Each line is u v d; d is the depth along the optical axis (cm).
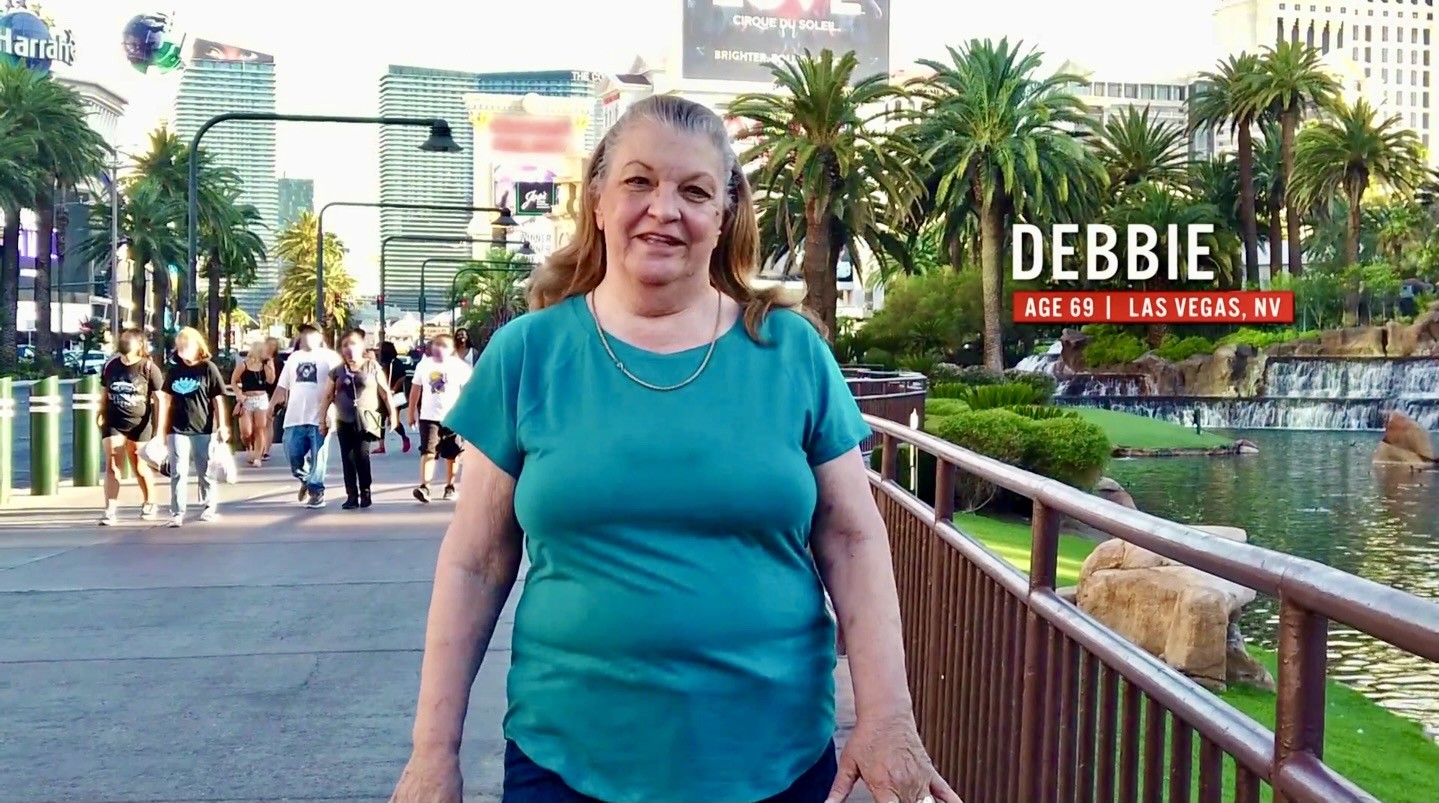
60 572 891
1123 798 243
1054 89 5200
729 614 196
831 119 3975
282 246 12125
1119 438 4472
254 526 1131
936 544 436
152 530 1105
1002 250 5288
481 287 11094
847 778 210
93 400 1462
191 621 729
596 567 198
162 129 7025
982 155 4978
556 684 200
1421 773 470
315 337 1273
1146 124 6394
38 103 5809
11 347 6056
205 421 1145
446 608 212
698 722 195
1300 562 172
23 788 451
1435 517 2488
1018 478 320
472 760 488
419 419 1333
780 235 4312
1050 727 291
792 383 208
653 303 209
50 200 6238
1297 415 5894
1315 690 170
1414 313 6950
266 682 595
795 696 203
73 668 621
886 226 4603
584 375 205
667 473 197
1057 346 6881
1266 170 7056
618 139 212
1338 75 6650
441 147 2220
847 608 213
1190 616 559
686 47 14300
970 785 377
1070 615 279
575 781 198
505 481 212
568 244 226
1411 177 6644
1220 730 196
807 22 14425
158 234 6806
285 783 458
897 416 1541
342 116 2225
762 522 199
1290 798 170
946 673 416
